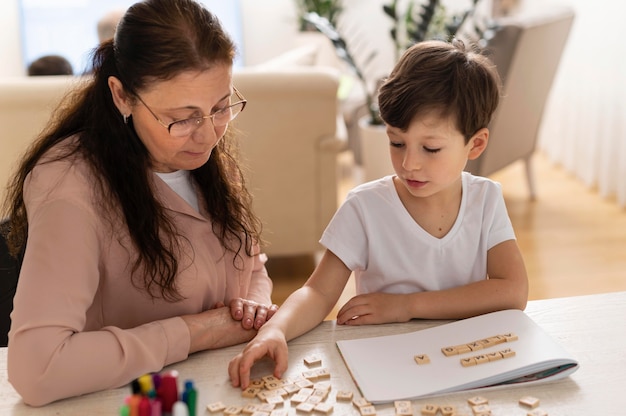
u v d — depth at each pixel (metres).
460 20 3.24
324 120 2.76
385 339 1.12
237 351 1.12
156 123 1.03
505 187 4.02
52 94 2.54
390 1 5.04
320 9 4.84
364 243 1.29
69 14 4.66
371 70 5.16
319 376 1.03
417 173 1.14
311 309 1.18
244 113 2.71
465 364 1.03
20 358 0.97
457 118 1.11
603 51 3.73
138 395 0.82
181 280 1.17
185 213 1.17
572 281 2.90
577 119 4.05
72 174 1.07
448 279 1.29
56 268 1.01
